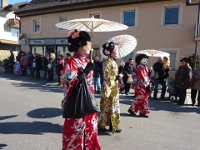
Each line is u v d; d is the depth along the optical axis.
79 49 3.85
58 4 21.19
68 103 3.81
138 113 8.10
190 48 15.05
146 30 16.72
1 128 6.06
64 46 21.64
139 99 7.64
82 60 3.89
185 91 10.28
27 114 7.34
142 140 5.70
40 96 10.32
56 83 15.19
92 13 19.42
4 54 28.72
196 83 10.04
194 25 14.84
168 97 11.55
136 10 17.06
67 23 6.50
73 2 20.06
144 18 16.77
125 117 7.53
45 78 17.64
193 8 14.84
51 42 22.42
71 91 3.82
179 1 15.28
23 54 20.81
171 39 15.73
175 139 5.91
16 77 17.98
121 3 17.53
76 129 3.85
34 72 18.64
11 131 5.88
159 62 11.27
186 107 9.82
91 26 6.55
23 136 5.60
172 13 15.84
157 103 10.31
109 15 18.44
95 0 18.55
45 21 22.95
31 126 6.28
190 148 5.42
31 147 5.04
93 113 3.97
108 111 5.98
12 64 21.08
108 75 5.74
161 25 16.08
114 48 5.77
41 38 23.28
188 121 7.64
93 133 3.99
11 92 11.02
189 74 10.06
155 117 7.82
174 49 15.62
